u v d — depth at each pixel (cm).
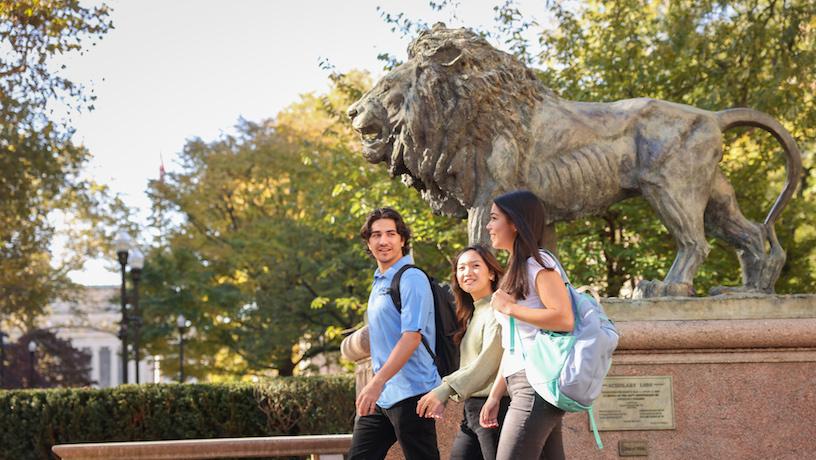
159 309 3250
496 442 452
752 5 1457
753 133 1416
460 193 637
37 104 1998
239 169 3344
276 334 2902
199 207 3378
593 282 1460
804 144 1430
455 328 485
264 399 1329
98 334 8262
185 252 3278
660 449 579
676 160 630
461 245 1538
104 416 1334
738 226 650
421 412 446
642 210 1374
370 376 677
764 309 588
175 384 1363
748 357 586
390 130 660
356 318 2794
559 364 395
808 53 1365
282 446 644
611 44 1545
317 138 3316
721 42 1442
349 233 1898
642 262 1402
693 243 625
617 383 582
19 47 1830
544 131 636
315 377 1356
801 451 580
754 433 582
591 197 638
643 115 644
